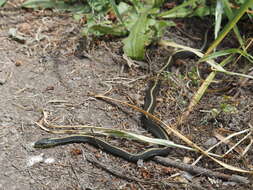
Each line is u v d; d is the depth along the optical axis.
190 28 7.80
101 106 6.27
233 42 7.46
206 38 7.45
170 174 5.31
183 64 7.10
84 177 5.23
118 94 6.48
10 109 6.12
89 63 6.96
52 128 5.90
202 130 5.93
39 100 6.30
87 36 7.26
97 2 7.59
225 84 6.71
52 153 5.54
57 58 7.02
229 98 6.41
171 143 5.26
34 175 5.23
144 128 5.99
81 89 6.50
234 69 6.95
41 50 7.15
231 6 7.34
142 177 5.26
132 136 5.29
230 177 5.20
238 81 6.70
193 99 6.21
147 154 5.47
